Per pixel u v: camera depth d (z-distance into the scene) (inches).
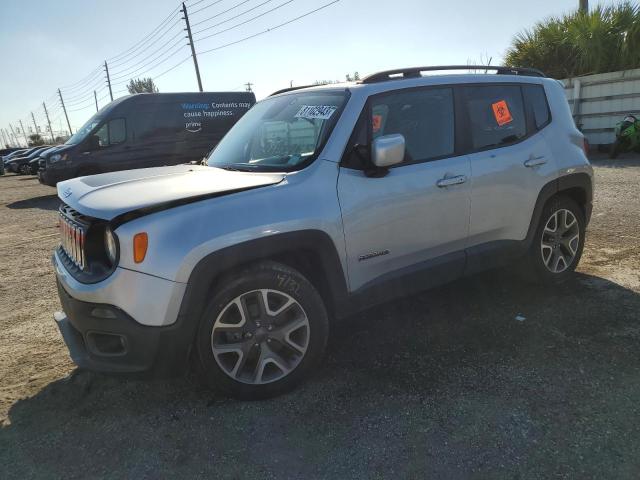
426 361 126.4
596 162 463.5
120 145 473.4
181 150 501.7
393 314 154.9
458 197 135.5
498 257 149.2
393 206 124.1
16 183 844.0
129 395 118.6
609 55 523.8
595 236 224.5
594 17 528.1
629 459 89.6
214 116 519.5
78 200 111.7
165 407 113.0
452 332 141.2
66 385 124.9
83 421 109.7
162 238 98.0
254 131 148.6
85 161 458.3
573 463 89.6
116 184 119.0
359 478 89.1
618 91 503.2
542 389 111.7
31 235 329.4
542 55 582.2
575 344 130.1
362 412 107.2
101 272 102.9
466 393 111.8
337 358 130.4
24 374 131.7
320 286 121.5
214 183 114.5
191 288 99.6
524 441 95.9
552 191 157.5
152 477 92.0
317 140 123.3
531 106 159.0
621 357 122.6
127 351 100.8
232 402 113.6
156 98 487.8
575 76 562.9
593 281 172.1
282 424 104.9
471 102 144.9
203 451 98.0
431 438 98.0
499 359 125.2
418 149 132.6
